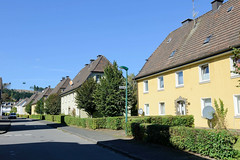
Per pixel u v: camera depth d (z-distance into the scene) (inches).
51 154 363.6
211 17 757.9
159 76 837.8
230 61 552.1
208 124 609.6
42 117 2031.3
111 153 372.5
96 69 1378.0
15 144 482.3
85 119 851.4
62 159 325.1
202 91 637.3
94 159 325.4
